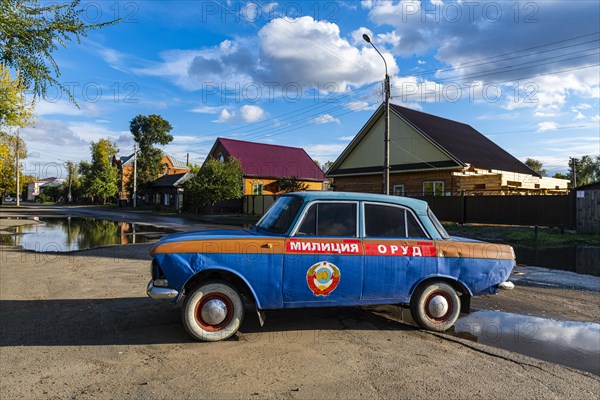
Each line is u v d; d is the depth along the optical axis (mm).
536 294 6934
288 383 3438
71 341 4422
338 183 32062
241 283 4602
